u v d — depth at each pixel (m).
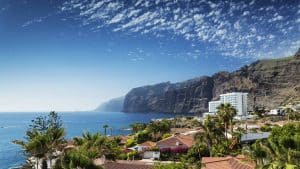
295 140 33.81
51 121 49.81
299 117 158.88
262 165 38.12
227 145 85.81
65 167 35.56
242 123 168.88
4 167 99.62
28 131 48.06
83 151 38.94
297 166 32.59
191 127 177.00
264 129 120.56
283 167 33.72
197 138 86.88
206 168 53.91
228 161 54.62
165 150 94.06
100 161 56.12
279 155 34.62
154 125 126.62
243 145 89.19
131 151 93.44
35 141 42.72
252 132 112.44
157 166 48.97
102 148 55.50
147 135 117.62
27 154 46.50
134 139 116.62
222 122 88.94
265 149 38.09
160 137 121.56
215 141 86.25
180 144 96.31
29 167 50.75
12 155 128.62
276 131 37.53
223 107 92.00
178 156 88.88
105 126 144.50
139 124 152.62
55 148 44.62
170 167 47.31
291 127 37.28
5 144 170.12
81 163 35.31
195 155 83.06
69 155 35.97
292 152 32.97
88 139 54.28
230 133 98.69
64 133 47.12
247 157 52.97
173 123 187.75
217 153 81.38
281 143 34.41
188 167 52.53
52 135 45.44
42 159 44.28
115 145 92.38
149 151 91.38
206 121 87.38
